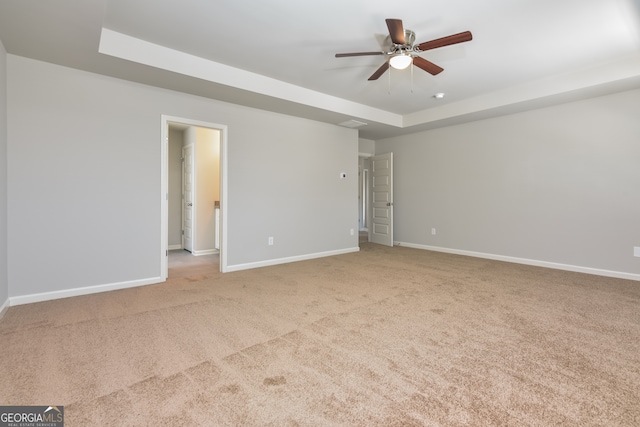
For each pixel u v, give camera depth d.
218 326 2.42
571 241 4.28
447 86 4.18
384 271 4.26
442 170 5.76
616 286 3.51
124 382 1.69
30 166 2.92
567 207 4.30
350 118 5.00
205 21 2.64
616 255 3.93
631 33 2.85
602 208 4.02
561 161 4.34
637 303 2.94
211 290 3.37
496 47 3.11
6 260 2.77
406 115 5.56
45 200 3.00
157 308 2.81
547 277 3.91
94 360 1.91
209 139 5.75
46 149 2.99
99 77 3.25
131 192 3.47
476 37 2.92
